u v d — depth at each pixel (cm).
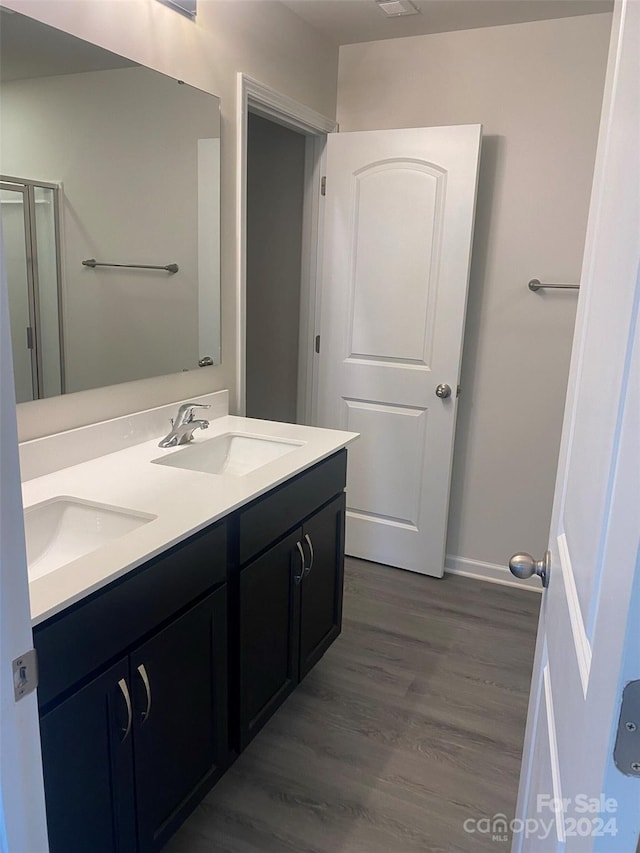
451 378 282
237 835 162
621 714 52
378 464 305
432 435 291
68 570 116
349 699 214
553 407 282
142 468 175
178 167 203
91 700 116
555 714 87
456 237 270
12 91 148
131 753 129
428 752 191
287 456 189
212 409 234
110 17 172
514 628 261
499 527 301
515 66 263
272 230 329
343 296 298
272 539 174
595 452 75
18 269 156
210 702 155
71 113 163
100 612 116
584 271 100
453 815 169
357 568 312
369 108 293
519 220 274
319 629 213
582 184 261
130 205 186
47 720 107
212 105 213
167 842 147
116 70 175
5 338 68
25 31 149
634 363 54
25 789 76
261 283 339
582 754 64
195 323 221
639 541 49
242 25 225
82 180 169
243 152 232
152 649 131
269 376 349
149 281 198
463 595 288
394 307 288
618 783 54
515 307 281
